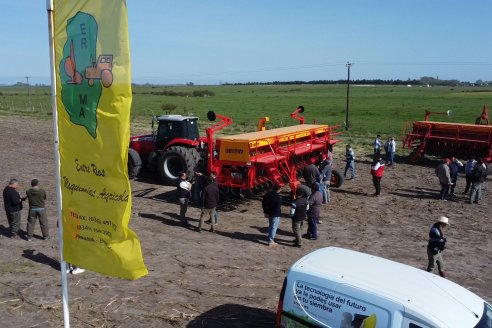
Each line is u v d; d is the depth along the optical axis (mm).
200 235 12234
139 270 5684
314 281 6086
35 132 32625
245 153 13102
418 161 24188
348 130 40531
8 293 8578
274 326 7688
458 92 139750
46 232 11484
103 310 8031
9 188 11344
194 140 17953
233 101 92812
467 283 9578
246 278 9555
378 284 5836
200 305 8320
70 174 5914
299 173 16875
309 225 12117
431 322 5254
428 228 13148
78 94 5652
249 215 14141
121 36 5266
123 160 5480
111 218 5688
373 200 16172
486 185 18969
